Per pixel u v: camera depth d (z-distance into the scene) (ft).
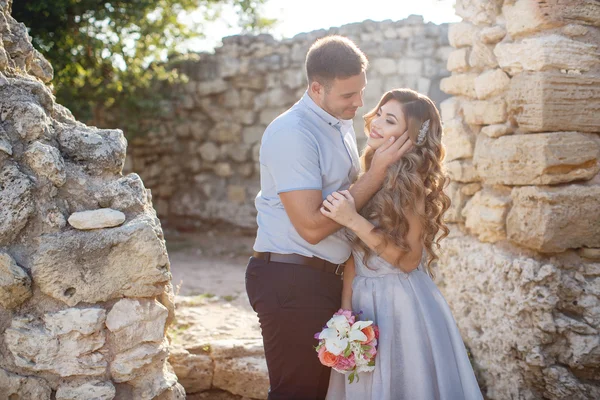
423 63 27.17
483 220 11.94
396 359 8.51
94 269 8.13
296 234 8.23
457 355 8.78
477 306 12.14
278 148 8.02
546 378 10.65
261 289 8.38
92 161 8.62
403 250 8.27
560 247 10.54
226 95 30.96
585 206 10.53
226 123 31.17
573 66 10.52
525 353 10.82
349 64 8.04
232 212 31.32
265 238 8.47
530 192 10.73
